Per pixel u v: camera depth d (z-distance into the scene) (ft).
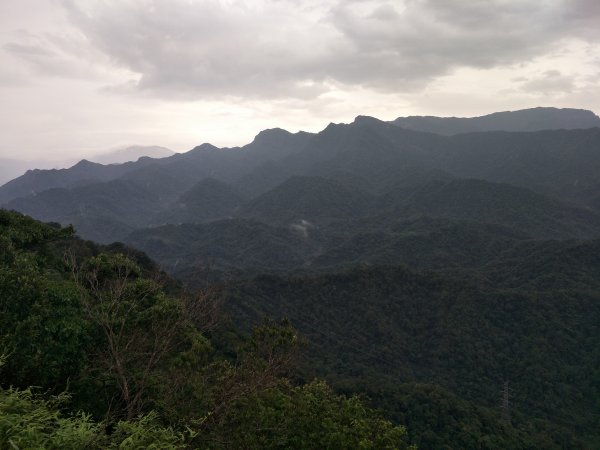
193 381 36.73
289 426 38.55
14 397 19.04
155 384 36.47
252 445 35.35
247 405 37.04
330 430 37.24
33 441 16.01
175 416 33.68
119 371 32.53
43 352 33.40
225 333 108.37
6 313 35.12
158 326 38.81
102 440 18.76
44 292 37.81
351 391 139.74
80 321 36.63
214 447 33.53
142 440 18.61
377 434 38.09
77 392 34.50
